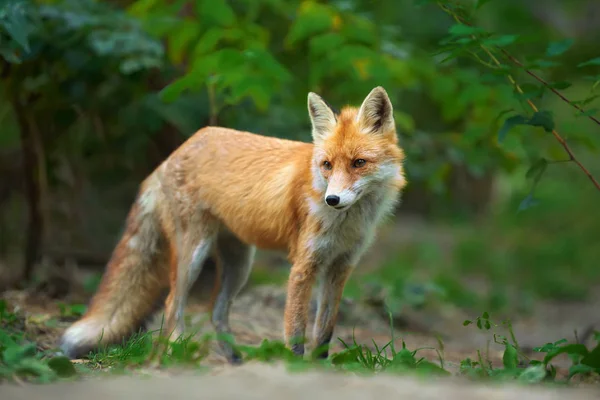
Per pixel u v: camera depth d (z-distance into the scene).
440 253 23.80
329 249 8.00
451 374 6.99
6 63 11.77
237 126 12.48
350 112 8.12
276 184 8.37
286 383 5.58
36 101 12.61
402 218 29.84
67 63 11.36
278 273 16.23
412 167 13.49
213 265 13.00
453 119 14.06
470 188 29.14
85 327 8.78
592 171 29.17
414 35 16.67
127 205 16.84
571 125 9.72
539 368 6.66
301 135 12.66
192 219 8.97
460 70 13.17
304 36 12.34
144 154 14.13
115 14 11.62
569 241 24.62
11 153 16.17
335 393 5.28
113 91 12.60
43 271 12.52
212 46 11.78
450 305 15.20
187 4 13.79
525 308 16.92
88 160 14.70
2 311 9.02
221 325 9.27
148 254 9.44
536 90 8.20
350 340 10.86
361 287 13.39
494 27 19.70
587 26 23.75
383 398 5.19
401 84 13.55
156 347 7.18
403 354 7.02
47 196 13.43
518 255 23.30
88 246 15.31
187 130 12.29
